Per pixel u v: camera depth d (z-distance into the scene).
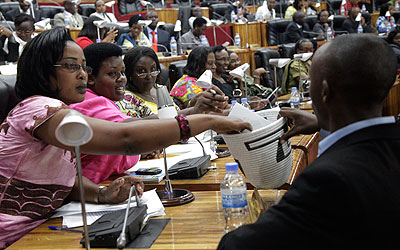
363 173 0.91
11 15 7.24
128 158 2.01
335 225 0.90
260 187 1.38
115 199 1.48
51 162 1.46
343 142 1.00
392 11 11.12
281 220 0.94
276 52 5.93
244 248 0.95
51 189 1.48
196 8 8.69
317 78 1.04
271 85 5.76
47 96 1.48
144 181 1.79
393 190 0.91
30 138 1.42
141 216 1.29
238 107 1.37
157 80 3.05
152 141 1.28
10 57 5.37
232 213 1.26
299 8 10.86
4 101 1.94
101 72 2.04
